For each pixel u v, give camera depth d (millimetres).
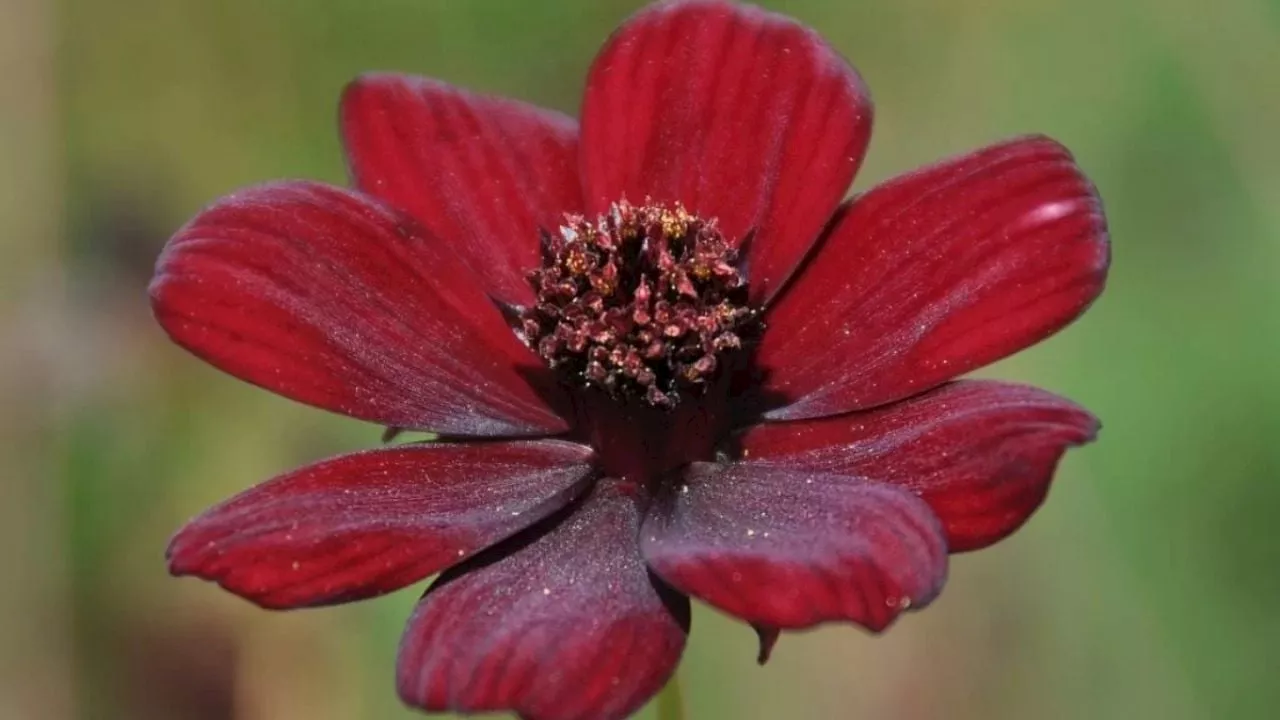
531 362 184
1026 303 176
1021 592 230
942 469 168
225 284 177
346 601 167
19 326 226
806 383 180
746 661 226
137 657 221
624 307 180
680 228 181
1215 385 237
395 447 178
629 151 189
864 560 161
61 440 225
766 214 185
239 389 228
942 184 181
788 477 173
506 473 179
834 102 185
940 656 228
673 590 166
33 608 222
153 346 229
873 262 182
